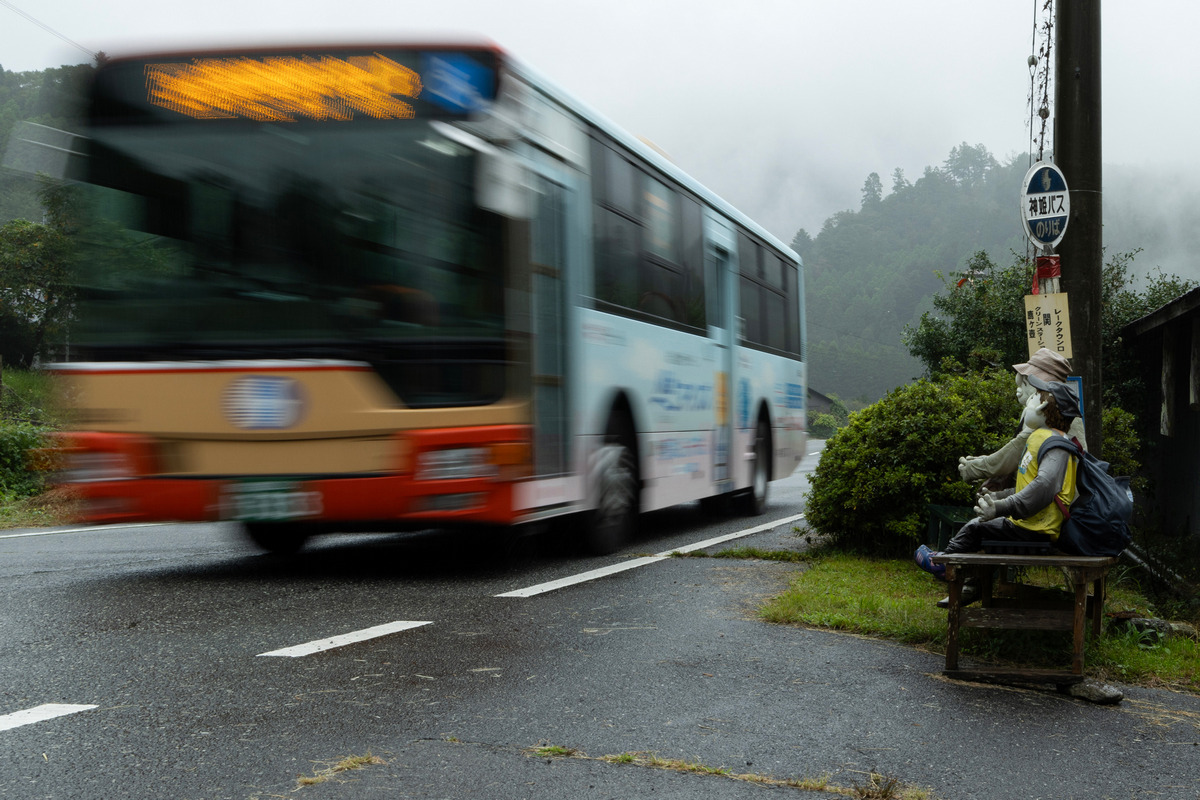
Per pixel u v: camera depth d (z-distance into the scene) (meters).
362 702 4.10
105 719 3.84
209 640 5.18
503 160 6.63
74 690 4.24
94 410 6.63
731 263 11.85
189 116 6.59
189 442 6.55
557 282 7.39
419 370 6.45
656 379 9.35
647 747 3.66
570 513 7.75
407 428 6.41
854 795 3.28
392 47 6.55
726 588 7.07
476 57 6.60
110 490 6.60
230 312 6.47
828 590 6.87
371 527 7.03
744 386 12.21
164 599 6.38
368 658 4.82
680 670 4.77
